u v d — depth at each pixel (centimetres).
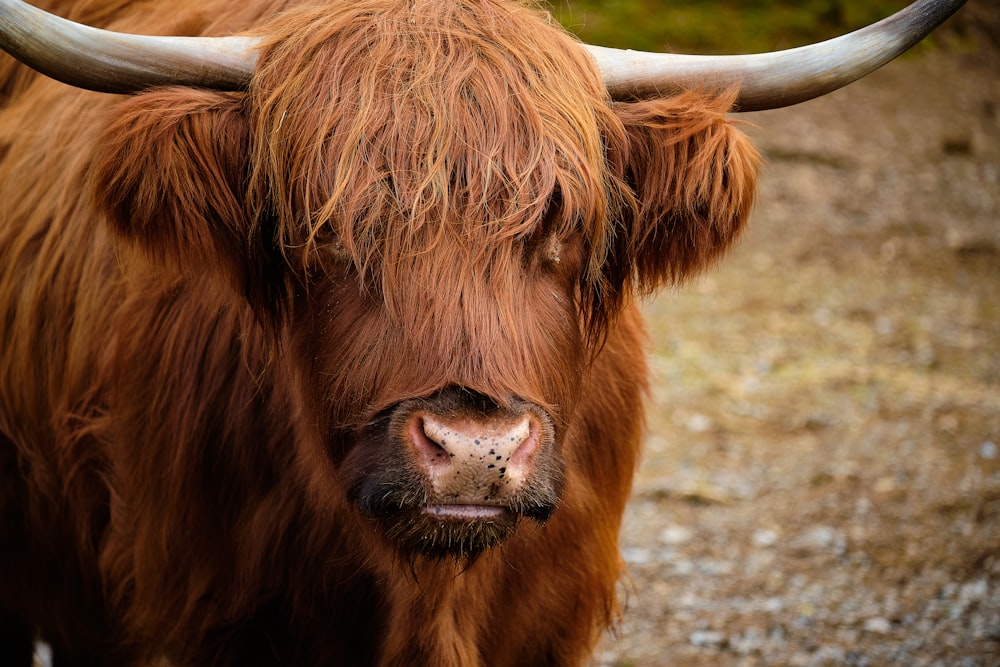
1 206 591
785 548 884
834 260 1692
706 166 433
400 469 381
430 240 387
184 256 420
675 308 1517
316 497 452
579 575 500
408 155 390
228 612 484
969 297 1555
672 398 1219
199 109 408
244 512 477
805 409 1170
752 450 1080
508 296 391
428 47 408
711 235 454
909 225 1812
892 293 1568
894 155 2039
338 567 469
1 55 643
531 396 390
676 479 1024
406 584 455
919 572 823
